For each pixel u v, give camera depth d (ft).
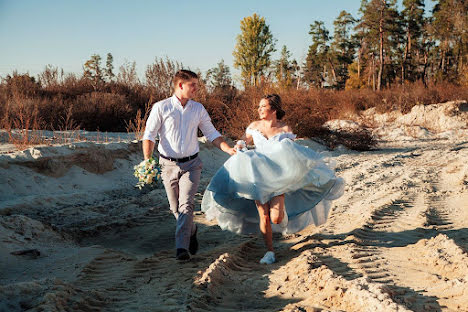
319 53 259.19
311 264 12.51
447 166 33.45
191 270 12.80
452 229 16.57
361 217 18.60
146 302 10.44
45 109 45.57
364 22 197.98
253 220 15.66
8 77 53.62
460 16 169.89
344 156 42.88
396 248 14.52
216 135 14.75
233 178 13.73
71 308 9.70
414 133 63.57
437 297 10.00
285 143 13.52
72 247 15.53
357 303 9.36
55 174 24.29
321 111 57.00
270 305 10.30
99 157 27.43
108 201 23.08
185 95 13.97
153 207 21.81
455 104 72.02
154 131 14.06
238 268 13.21
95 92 55.01
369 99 82.17
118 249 15.75
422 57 253.85
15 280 11.81
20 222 15.93
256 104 47.50
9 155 23.39
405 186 25.63
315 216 15.99
